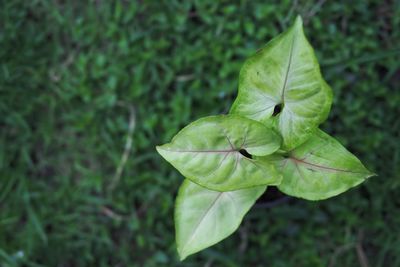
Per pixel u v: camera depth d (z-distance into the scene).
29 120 0.74
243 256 0.72
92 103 0.74
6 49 0.74
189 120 0.72
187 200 0.52
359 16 0.72
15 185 0.74
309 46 0.46
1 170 0.73
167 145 0.48
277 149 0.49
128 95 0.73
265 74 0.48
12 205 0.73
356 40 0.72
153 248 0.72
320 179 0.50
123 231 0.74
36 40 0.74
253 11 0.73
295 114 0.49
